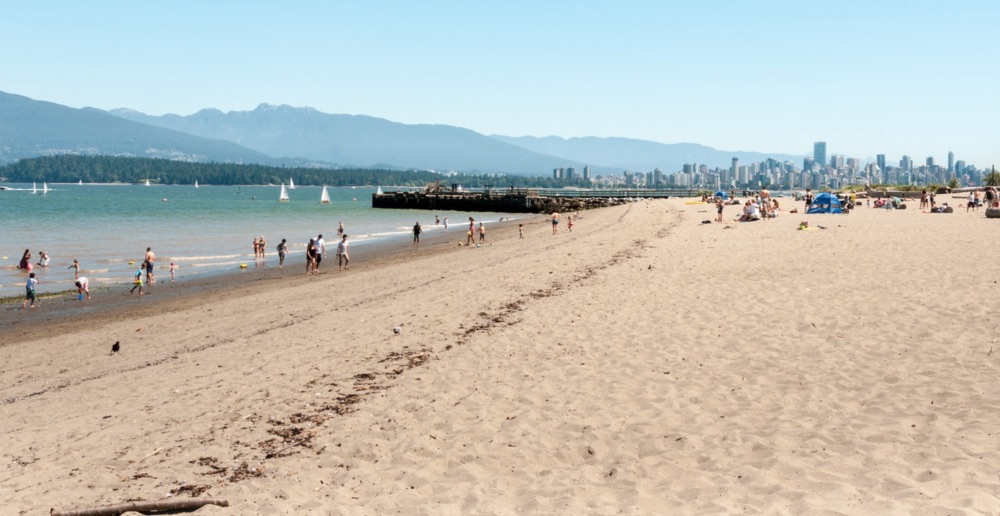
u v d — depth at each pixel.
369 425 9.87
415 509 7.18
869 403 9.22
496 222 88.56
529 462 8.30
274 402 11.22
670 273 21.88
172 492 7.99
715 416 9.27
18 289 31.06
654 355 12.41
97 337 19.70
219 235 64.25
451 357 13.26
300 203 161.62
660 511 6.66
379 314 18.89
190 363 14.87
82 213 103.44
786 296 16.58
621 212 82.69
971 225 34.25
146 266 32.69
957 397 9.05
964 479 6.60
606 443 8.70
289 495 7.71
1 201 150.75
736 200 92.44
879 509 6.11
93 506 7.60
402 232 69.19
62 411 11.95
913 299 15.11
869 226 35.62
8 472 9.03
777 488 6.88
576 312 16.64
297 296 26.03
